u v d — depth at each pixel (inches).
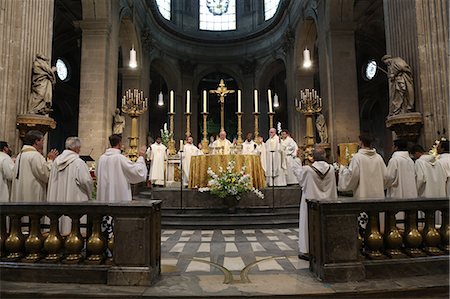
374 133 948.6
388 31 331.3
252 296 130.2
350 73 551.5
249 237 255.1
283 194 333.1
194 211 321.1
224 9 1038.4
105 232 154.3
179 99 944.9
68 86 871.1
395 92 298.0
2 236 151.0
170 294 131.3
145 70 784.3
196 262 182.4
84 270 143.2
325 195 185.0
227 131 1098.1
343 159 465.7
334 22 557.0
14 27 280.4
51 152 251.8
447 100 263.6
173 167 459.2
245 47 986.7
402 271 146.9
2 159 197.3
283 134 388.5
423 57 281.9
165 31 905.5
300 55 755.4
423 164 204.1
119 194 183.9
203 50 987.9
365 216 164.4
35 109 289.7
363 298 131.5
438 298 135.0
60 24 748.6
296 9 749.9
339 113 542.6
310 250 162.9
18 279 144.3
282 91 1090.7
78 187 176.7
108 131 534.9
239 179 303.1
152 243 146.5
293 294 131.0
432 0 278.8
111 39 553.3
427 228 156.6
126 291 134.2
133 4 679.1
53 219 151.1
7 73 271.1
